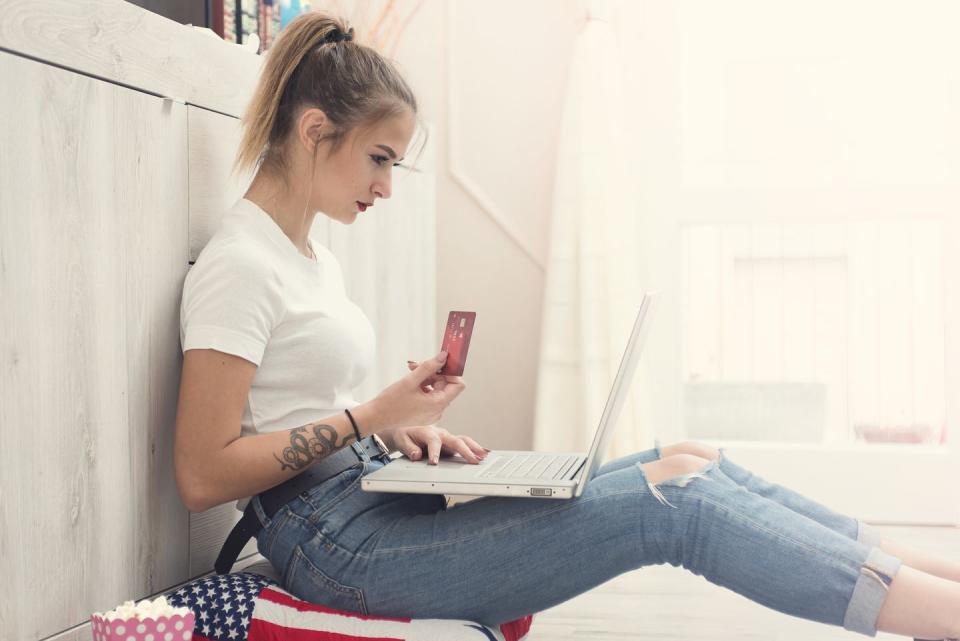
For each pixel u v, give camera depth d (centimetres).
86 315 118
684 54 297
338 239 210
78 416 117
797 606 112
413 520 127
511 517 121
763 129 294
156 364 132
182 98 138
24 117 108
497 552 120
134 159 127
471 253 307
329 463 132
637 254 289
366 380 228
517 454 145
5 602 106
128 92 126
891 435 294
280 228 135
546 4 299
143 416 129
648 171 294
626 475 121
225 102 150
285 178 135
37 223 110
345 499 129
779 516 114
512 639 134
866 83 288
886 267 291
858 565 110
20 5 107
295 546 127
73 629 117
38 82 110
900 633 110
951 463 276
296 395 131
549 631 182
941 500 277
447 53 303
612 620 188
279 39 136
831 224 294
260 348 123
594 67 284
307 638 120
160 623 104
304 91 133
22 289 108
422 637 118
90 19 118
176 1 200
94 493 120
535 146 302
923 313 289
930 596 107
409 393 126
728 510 114
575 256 287
